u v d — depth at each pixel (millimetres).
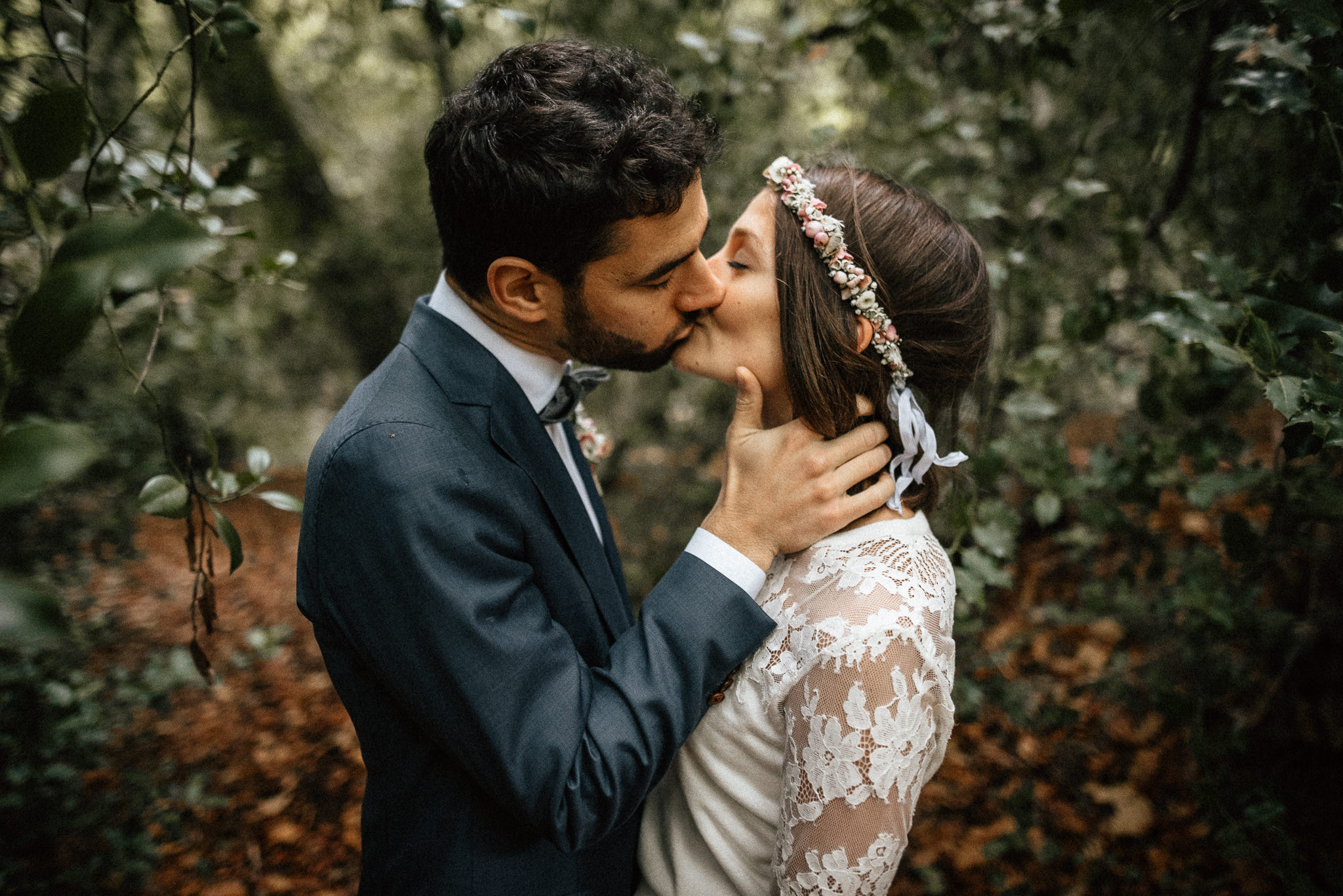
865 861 1095
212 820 3285
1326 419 1204
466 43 5777
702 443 5891
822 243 1180
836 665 1097
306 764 3688
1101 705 3262
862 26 2207
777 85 3283
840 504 1166
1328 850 2357
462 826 1135
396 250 8727
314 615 1175
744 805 1229
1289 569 2570
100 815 2959
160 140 3375
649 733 1065
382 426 1092
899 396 1229
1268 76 1455
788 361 1199
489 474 1136
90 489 5844
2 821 2775
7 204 1611
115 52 3305
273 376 8359
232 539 1363
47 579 4645
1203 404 1934
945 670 1172
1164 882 2547
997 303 2574
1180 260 2643
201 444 6855
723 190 3520
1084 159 2324
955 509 1865
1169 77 2932
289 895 3014
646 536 5520
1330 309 1320
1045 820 2863
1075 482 2043
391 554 1040
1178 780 2891
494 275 1143
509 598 1077
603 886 1265
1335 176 1496
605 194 1059
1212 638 2268
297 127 8328
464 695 1020
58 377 5145
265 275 1822
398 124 9062
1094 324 2049
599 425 5504
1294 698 2492
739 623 1136
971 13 2281
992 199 2268
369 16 7262
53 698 2916
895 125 3719
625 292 1155
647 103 1098
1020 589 4094
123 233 526
